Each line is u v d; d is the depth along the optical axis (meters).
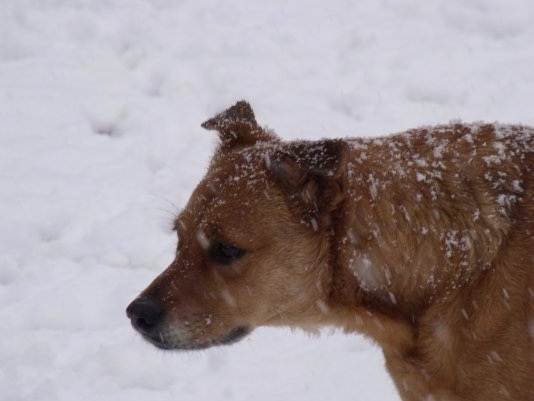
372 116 9.93
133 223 8.54
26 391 6.58
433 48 10.88
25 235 8.48
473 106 9.87
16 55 11.43
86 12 11.91
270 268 5.03
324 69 10.77
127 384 6.70
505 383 4.84
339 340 7.09
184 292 5.06
